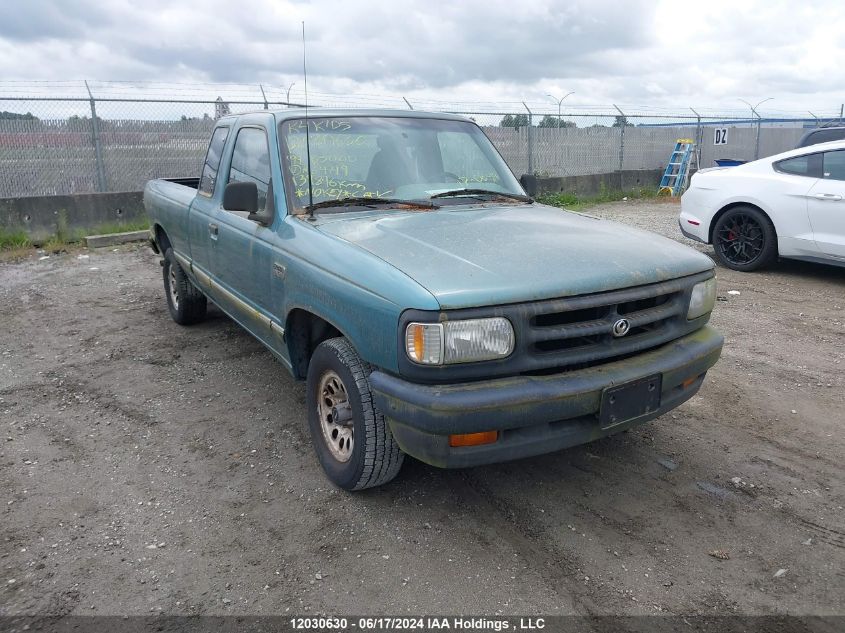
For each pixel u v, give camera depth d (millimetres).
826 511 3252
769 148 22953
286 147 3938
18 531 3150
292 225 3643
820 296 7066
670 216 14125
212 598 2699
